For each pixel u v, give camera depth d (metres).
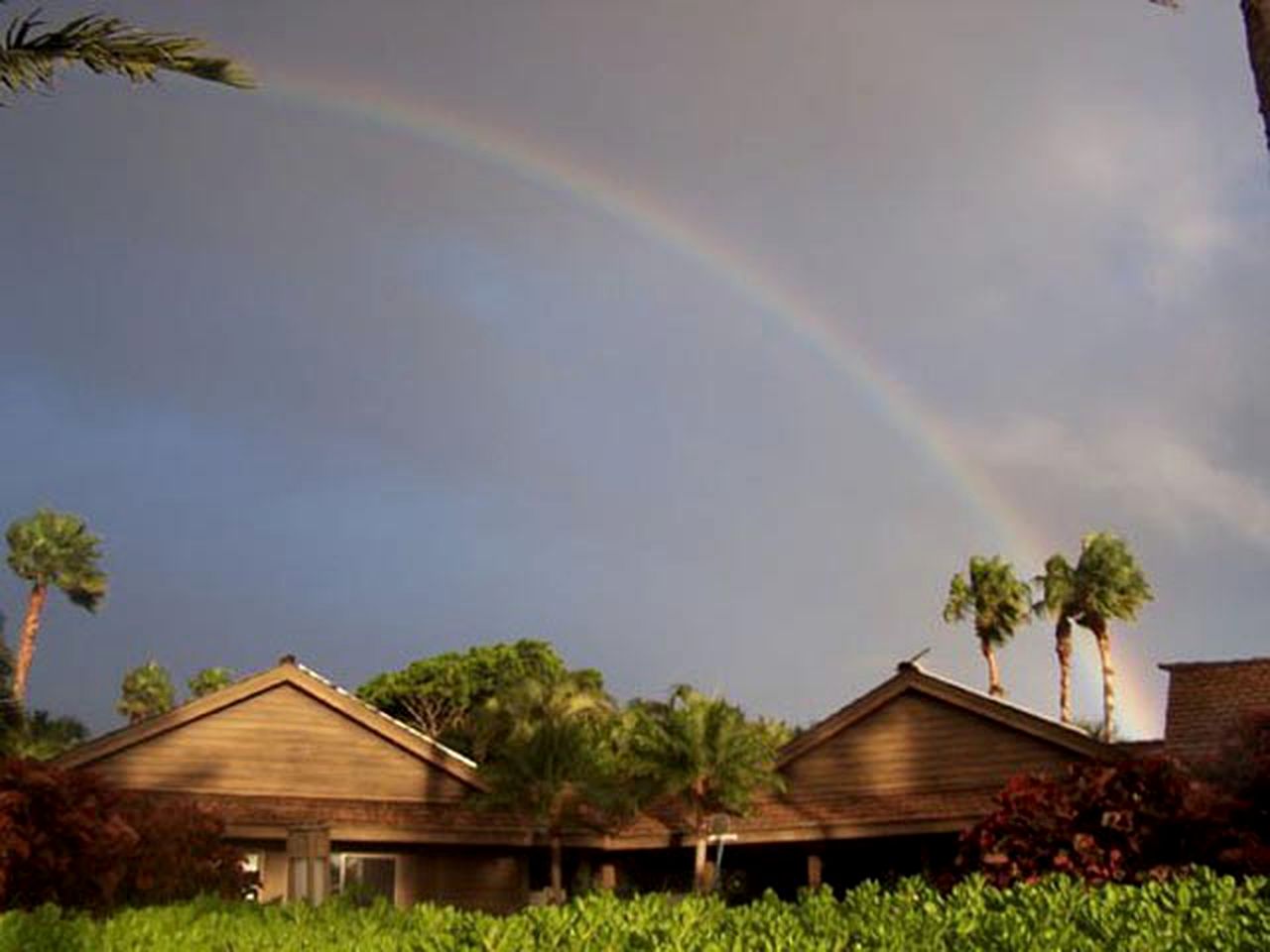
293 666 27.25
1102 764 12.04
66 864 9.91
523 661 73.12
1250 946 5.20
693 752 28.56
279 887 25.14
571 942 5.32
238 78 12.27
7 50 11.66
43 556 65.25
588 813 28.56
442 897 27.14
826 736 29.38
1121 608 66.69
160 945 6.21
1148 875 10.77
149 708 81.56
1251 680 24.38
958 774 27.16
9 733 18.72
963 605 72.75
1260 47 9.49
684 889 30.66
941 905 6.04
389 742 27.83
